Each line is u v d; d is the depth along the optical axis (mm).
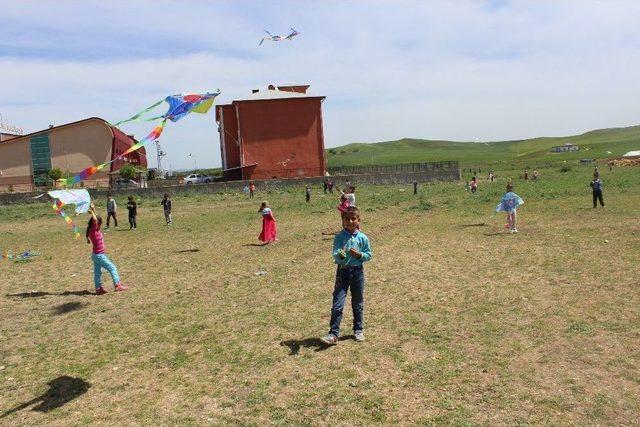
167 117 6250
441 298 9148
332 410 5258
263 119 59438
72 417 5457
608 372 5770
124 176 60312
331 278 11297
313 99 59969
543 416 4914
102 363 6945
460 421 4898
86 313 9438
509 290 9398
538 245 13922
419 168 64562
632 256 11594
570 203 25750
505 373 5891
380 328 7715
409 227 19922
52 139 61469
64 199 7273
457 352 6594
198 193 50750
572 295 8820
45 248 18703
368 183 55656
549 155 158125
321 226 21734
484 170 95625
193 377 6320
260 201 39938
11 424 5363
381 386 5738
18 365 7008
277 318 8492
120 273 13188
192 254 15758
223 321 8523
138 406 5633
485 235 16516
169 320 8758
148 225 25672
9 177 61531
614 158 112000
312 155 60281
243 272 12508
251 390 5840
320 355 6758
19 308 9992
